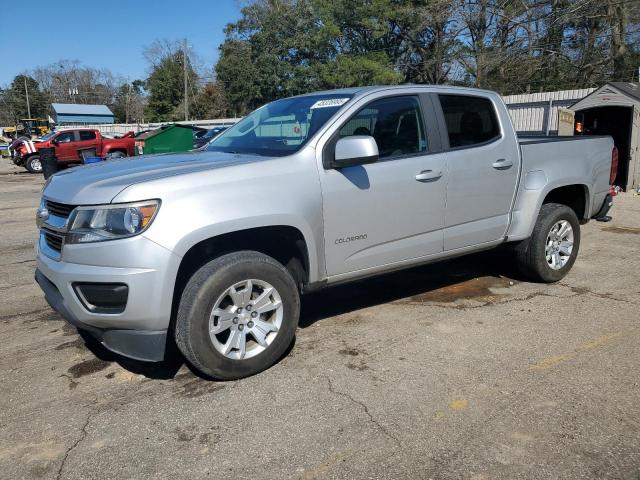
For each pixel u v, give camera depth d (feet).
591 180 18.81
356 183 13.10
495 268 20.17
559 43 89.92
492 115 16.28
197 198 10.99
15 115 323.98
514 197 16.69
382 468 9.01
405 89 14.52
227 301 11.84
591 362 12.57
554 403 10.85
